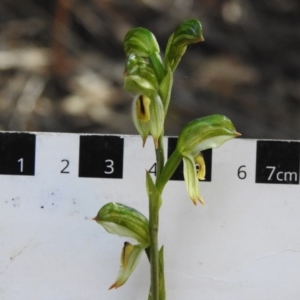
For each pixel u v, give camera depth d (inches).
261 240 10.3
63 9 16.8
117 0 17.8
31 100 15.5
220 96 16.1
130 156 10.3
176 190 10.3
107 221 9.0
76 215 10.3
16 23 16.8
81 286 10.3
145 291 10.2
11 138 10.3
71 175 10.3
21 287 10.2
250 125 15.7
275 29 18.2
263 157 10.3
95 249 10.3
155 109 8.9
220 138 9.0
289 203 10.3
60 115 15.4
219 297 10.3
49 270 10.3
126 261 9.1
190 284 10.3
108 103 15.7
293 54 17.6
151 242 9.0
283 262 10.3
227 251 10.3
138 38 9.0
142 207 10.3
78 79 16.0
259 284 10.3
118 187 10.3
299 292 10.3
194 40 8.9
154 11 17.9
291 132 15.8
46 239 10.3
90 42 16.8
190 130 9.0
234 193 10.3
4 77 15.8
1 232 10.2
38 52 16.3
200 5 18.2
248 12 18.5
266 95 16.3
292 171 10.3
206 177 10.3
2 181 10.3
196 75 16.3
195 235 10.3
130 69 8.8
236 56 17.2
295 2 19.1
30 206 10.3
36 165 10.3
